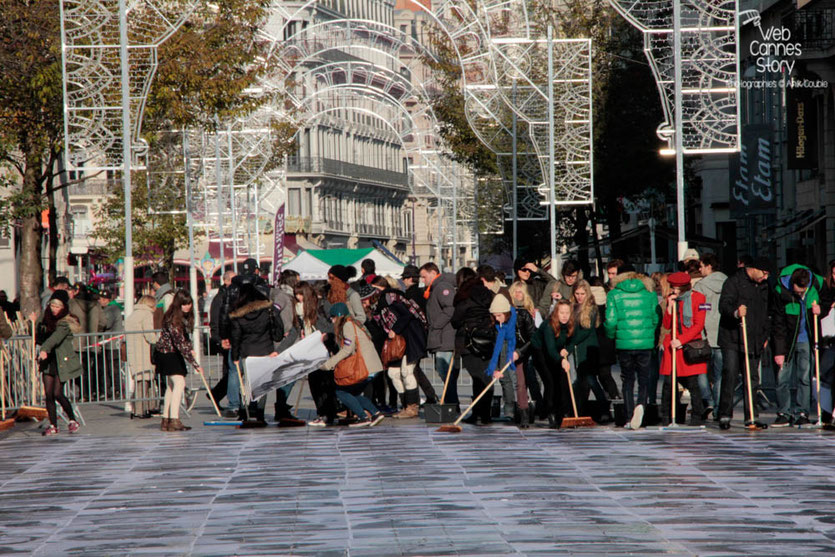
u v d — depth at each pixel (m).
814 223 88.44
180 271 176.75
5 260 108.88
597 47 100.50
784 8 88.56
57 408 44.00
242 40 70.50
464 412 39.88
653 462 29.78
